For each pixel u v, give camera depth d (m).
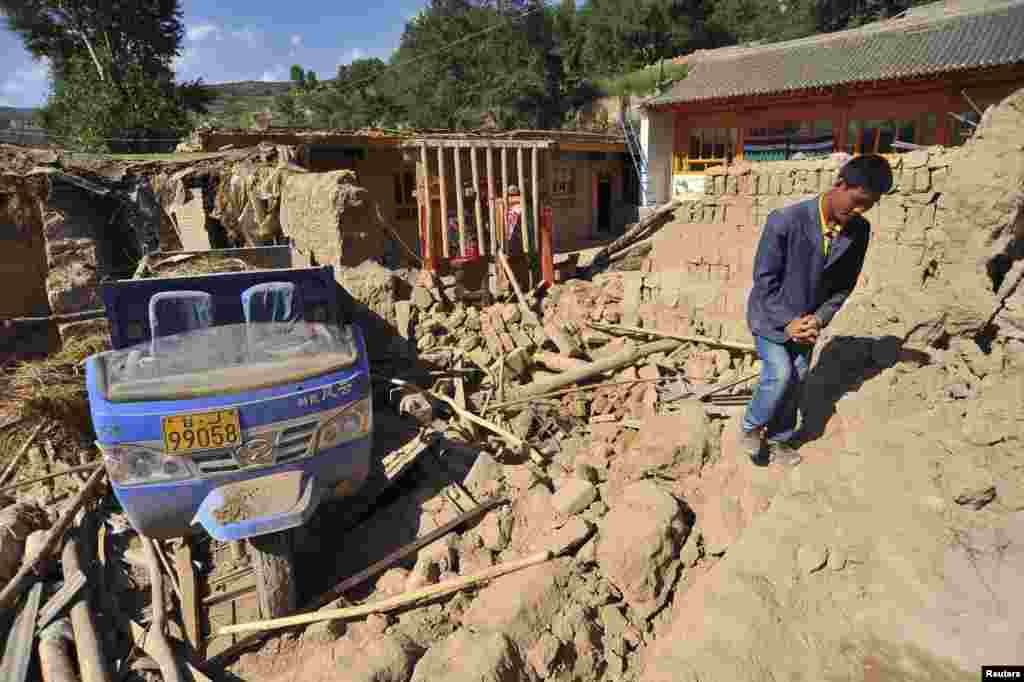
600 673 3.53
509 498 5.05
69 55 32.84
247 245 11.14
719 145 20.30
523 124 39.53
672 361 7.39
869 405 4.44
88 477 5.85
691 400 6.19
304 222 9.21
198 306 4.72
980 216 5.12
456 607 4.04
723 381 6.57
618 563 3.89
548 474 5.53
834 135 17.83
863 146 17.45
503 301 10.09
